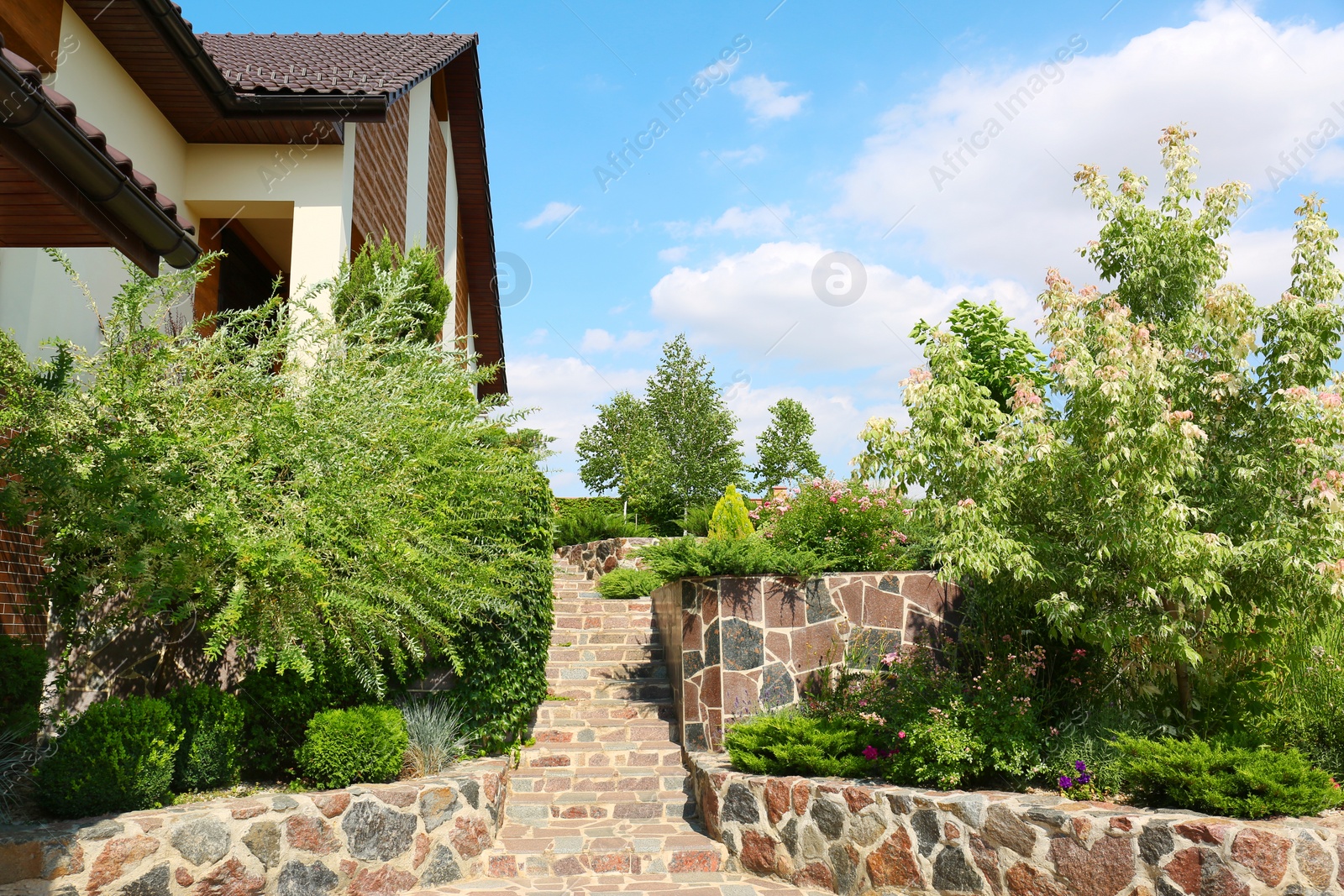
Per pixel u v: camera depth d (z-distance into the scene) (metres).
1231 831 4.98
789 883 6.91
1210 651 7.12
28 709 5.86
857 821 6.57
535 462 8.51
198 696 6.62
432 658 8.59
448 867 6.89
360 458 6.86
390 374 7.49
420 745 7.68
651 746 9.21
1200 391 6.84
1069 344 6.53
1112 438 5.96
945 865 6.03
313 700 7.56
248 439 6.64
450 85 17.06
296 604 6.46
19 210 5.47
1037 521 6.98
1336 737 6.64
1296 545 6.11
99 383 6.21
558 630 12.33
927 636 8.91
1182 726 7.02
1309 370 6.44
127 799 5.60
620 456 26.95
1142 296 7.25
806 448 34.38
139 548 5.99
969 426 7.23
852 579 9.09
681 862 7.27
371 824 6.42
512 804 8.12
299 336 7.40
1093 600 6.77
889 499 9.61
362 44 14.50
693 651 9.05
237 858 5.62
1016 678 7.17
